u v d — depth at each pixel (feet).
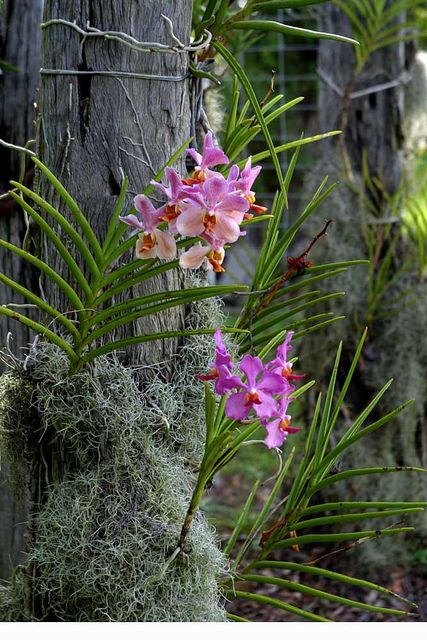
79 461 6.53
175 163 6.48
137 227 5.98
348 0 11.78
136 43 6.31
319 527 12.32
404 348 11.89
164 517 6.48
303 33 6.37
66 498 6.49
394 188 12.07
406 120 12.30
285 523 6.77
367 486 11.99
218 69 10.52
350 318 12.00
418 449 12.13
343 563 11.94
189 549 6.47
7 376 6.54
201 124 6.77
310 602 11.16
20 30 8.57
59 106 6.41
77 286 6.48
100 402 6.40
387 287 11.73
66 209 6.44
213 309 6.78
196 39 6.66
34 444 6.61
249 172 6.12
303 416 12.36
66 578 6.48
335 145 12.10
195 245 6.03
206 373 6.68
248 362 5.96
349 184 11.93
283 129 19.99
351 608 10.96
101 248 6.39
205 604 6.54
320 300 6.87
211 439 6.14
